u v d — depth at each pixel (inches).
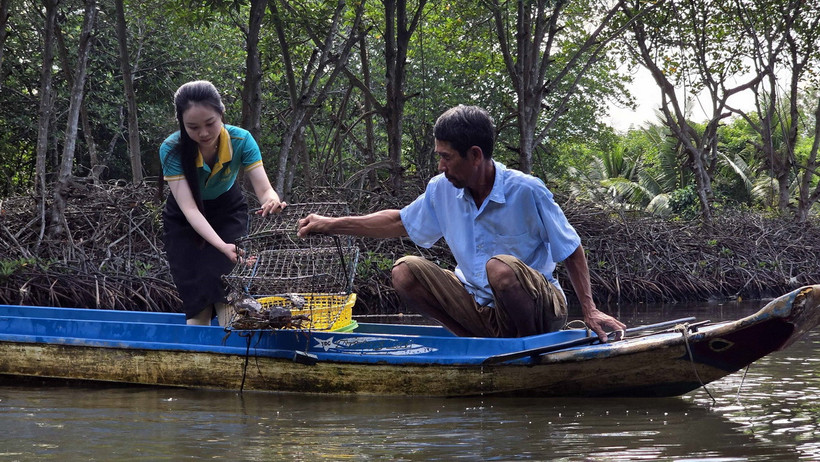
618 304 489.7
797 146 1213.1
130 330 182.5
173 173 177.8
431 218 171.5
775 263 583.5
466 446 118.6
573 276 161.2
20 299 339.6
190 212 178.1
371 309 428.8
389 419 139.3
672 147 1170.6
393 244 477.4
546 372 154.2
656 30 686.5
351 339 165.6
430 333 209.0
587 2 663.8
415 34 809.5
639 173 1240.8
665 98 711.1
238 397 164.1
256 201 485.7
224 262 182.5
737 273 564.4
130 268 384.8
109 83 835.4
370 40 869.2
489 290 165.8
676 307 454.0
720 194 1018.1
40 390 173.5
